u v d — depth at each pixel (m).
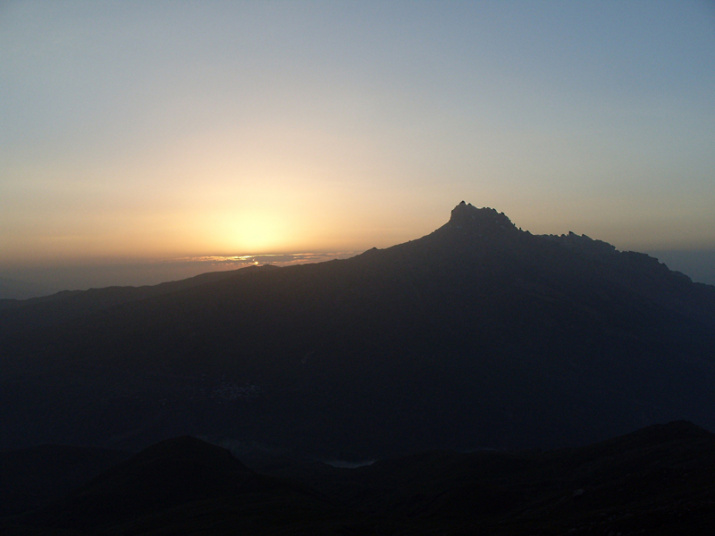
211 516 102.44
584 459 128.88
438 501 119.56
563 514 90.19
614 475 107.25
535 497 112.19
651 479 91.25
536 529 75.75
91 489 128.38
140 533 99.31
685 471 90.94
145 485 123.44
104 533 104.38
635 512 73.31
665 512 67.94
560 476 124.62
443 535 80.25
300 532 85.62
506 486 122.06
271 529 90.50
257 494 118.50
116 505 118.38
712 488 77.00
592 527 70.94
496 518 101.94
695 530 61.44
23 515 125.19
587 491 96.00
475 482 120.88
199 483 126.00
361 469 185.00
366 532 89.19
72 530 106.69
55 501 132.00
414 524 97.94
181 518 103.94
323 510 106.25
